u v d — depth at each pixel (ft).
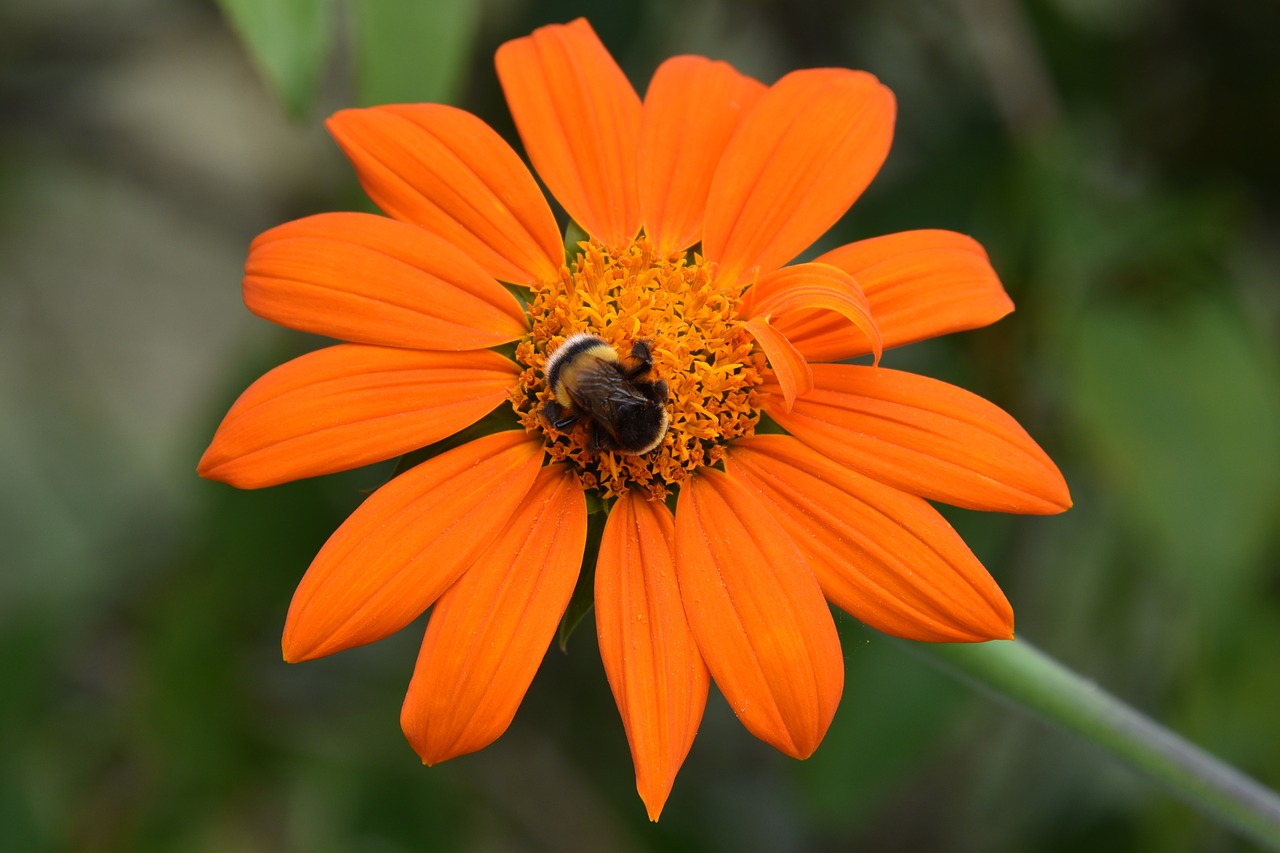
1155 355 1.09
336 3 0.96
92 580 1.18
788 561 0.91
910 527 0.91
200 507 1.13
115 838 1.10
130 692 1.13
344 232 0.92
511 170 0.94
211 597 1.12
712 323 0.94
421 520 0.90
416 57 0.96
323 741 1.14
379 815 1.14
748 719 0.89
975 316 0.93
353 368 0.91
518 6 1.15
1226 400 1.09
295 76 0.94
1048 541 1.16
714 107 0.96
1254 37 1.17
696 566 0.91
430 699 0.89
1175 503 1.07
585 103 0.95
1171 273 1.10
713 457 0.93
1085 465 1.13
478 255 0.94
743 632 0.90
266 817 1.13
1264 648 1.09
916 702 1.10
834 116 0.95
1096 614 1.16
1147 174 1.19
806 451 0.93
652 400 0.93
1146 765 0.90
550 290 0.94
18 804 1.10
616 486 0.93
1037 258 1.10
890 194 1.17
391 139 0.93
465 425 0.92
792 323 0.94
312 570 0.89
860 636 0.94
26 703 1.12
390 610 0.89
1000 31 1.14
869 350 0.93
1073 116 1.18
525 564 0.91
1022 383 1.12
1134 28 1.18
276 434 0.90
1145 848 1.12
